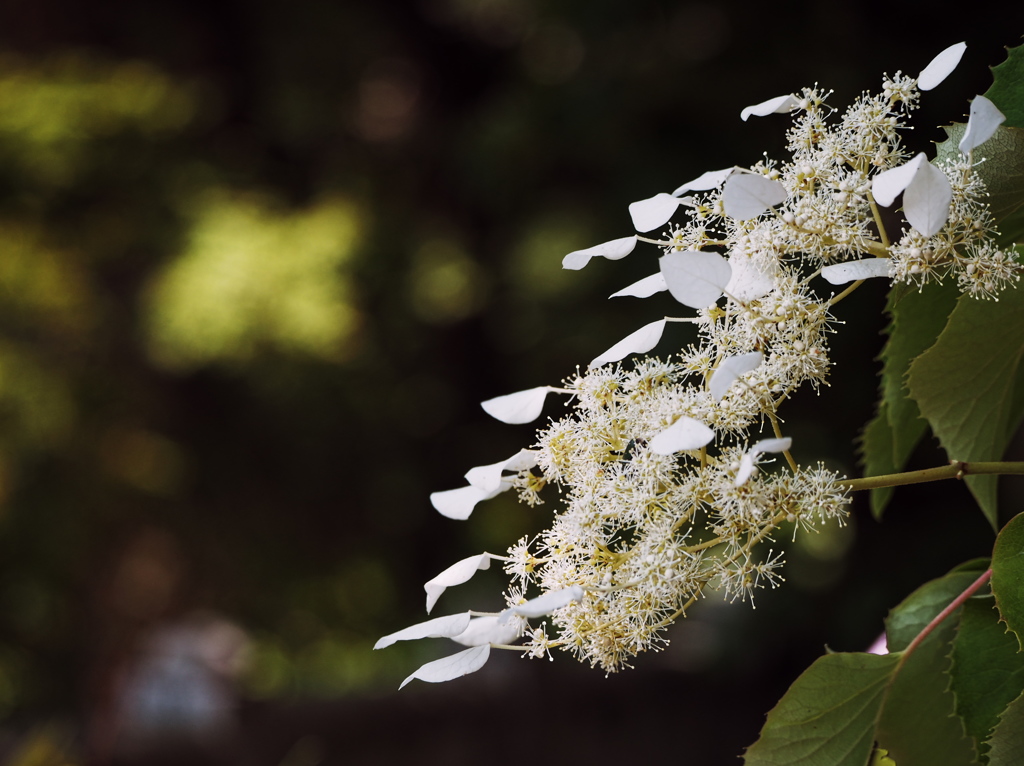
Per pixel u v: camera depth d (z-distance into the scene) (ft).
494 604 17.62
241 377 18.04
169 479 18.02
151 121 17.61
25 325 16.72
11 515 16.39
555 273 17.75
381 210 20.08
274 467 19.07
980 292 2.39
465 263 19.89
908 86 2.38
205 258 16.66
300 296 16.80
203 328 16.30
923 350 2.68
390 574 19.66
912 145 9.02
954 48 2.37
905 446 2.79
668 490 2.38
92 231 17.39
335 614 19.33
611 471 2.41
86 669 16.43
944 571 10.28
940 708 2.51
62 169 16.90
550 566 2.39
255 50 20.98
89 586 16.97
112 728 14.43
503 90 19.58
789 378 2.39
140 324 17.21
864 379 10.26
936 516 10.75
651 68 12.57
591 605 2.36
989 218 2.44
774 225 2.40
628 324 13.88
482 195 17.88
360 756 14.37
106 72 18.04
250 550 18.69
